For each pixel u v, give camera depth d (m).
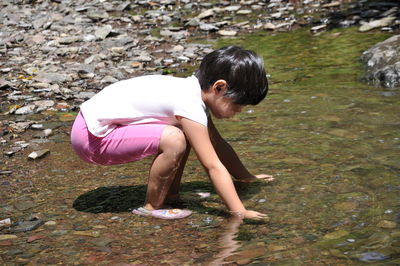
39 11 9.18
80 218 3.17
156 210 3.21
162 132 3.09
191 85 3.12
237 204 3.09
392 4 8.46
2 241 2.91
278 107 4.89
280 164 3.77
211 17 8.69
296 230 2.88
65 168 3.94
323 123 4.44
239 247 2.74
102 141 3.19
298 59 6.40
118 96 3.21
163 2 9.61
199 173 3.81
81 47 7.21
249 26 8.11
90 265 2.64
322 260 2.55
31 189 3.60
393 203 3.12
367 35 7.12
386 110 4.63
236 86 3.06
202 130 3.07
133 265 2.61
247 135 4.33
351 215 3.01
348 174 3.54
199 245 2.79
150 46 7.38
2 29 8.16
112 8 9.31
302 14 8.50
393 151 3.83
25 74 6.20
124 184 3.65
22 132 4.71
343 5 8.75
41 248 2.83
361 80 5.50
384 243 2.68
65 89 5.70
